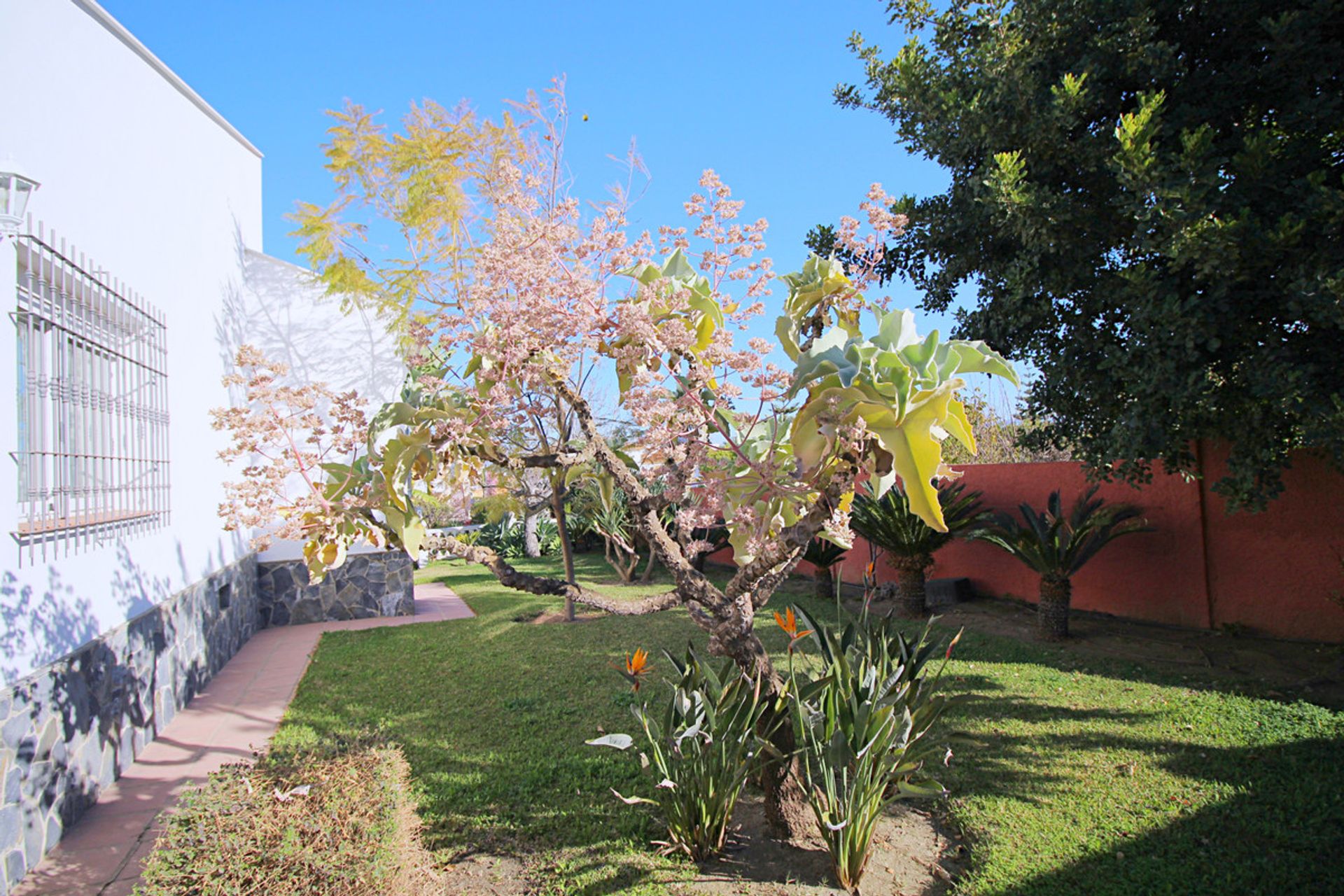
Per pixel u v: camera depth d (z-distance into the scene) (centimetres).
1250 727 430
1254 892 271
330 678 675
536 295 254
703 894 287
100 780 425
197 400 694
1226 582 688
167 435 575
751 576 272
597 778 405
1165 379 471
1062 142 527
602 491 346
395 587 1027
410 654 754
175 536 602
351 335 1048
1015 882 284
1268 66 464
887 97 657
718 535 939
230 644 789
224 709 593
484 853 332
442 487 359
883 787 285
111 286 490
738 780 306
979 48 582
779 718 315
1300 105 451
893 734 285
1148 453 497
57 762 374
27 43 402
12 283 356
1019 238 584
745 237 291
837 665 298
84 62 468
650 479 265
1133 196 500
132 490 500
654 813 358
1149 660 608
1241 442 484
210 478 730
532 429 292
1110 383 543
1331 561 618
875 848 321
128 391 499
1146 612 748
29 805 345
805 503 287
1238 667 571
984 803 353
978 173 581
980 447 1352
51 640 379
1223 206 441
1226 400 484
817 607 930
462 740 480
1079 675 568
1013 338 608
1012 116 546
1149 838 312
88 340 428
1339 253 416
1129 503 724
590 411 302
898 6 654
